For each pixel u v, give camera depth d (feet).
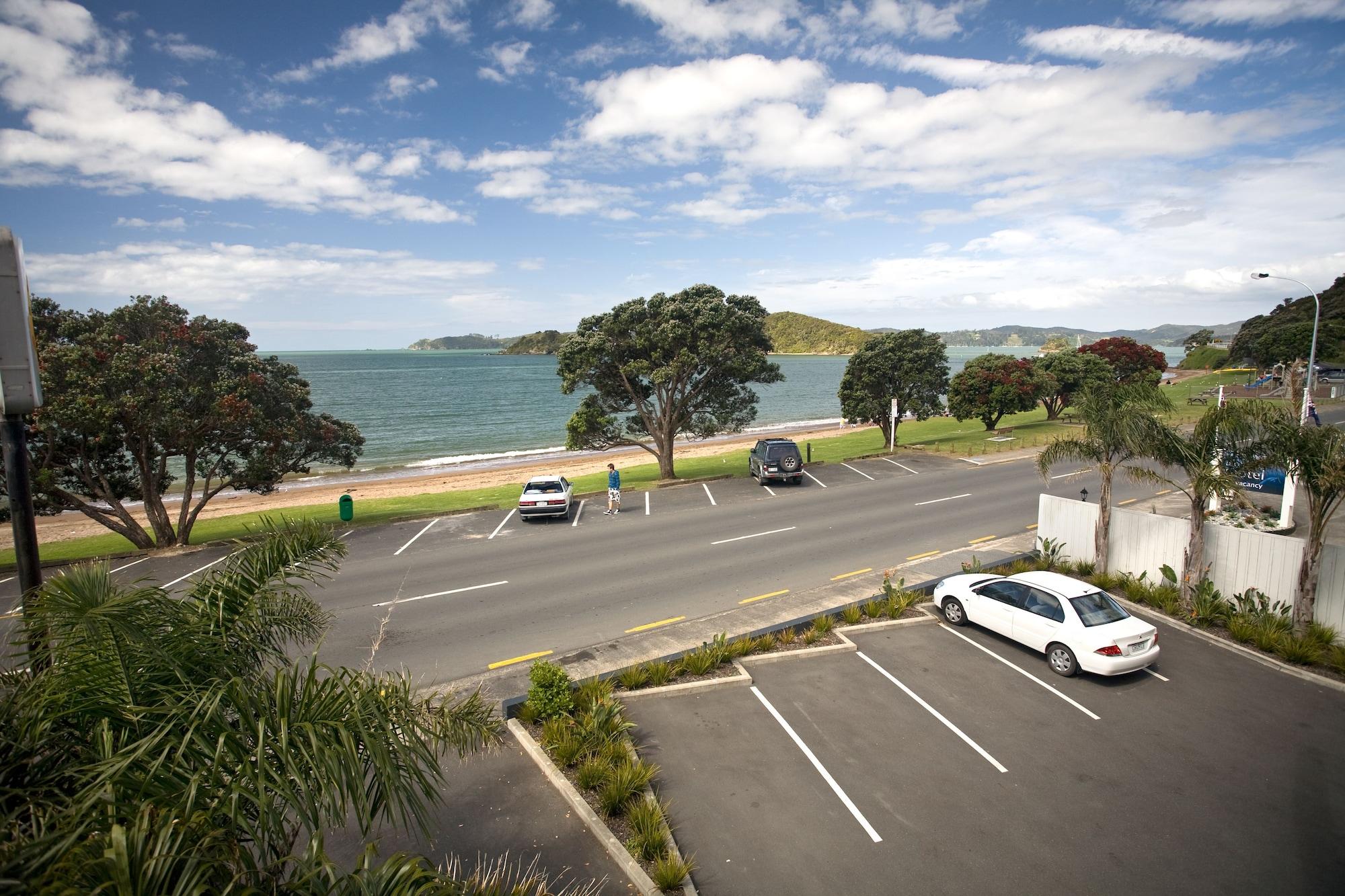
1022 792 26.09
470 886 20.58
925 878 21.71
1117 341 192.24
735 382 101.14
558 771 26.81
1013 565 52.03
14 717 13.33
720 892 21.20
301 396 75.00
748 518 73.15
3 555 75.00
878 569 53.67
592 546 63.00
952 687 34.60
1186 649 38.75
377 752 13.06
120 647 13.89
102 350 59.67
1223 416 39.75
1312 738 29.68
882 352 128.36
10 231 17.42
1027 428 153.79
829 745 29.48
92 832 10.87
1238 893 21.02
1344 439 36.11
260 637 18.01
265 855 12.01
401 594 50.21
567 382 95.55
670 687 34.35
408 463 171.53
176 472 157.99
